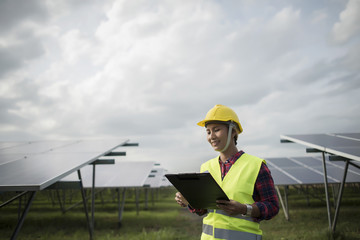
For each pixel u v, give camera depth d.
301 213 12.84
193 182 1.84
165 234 8.72
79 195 24.33
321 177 11.77
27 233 10.24
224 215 2.16
